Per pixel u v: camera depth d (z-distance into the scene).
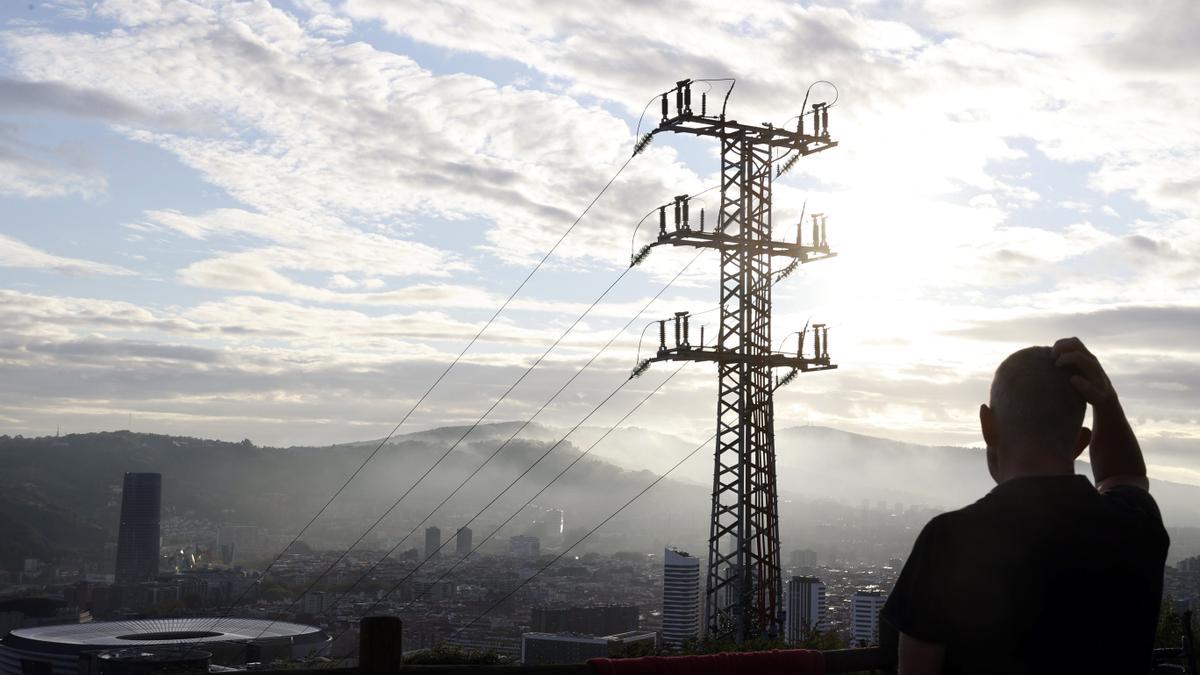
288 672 4.52
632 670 4.99
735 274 24.89
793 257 25.06
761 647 14.69
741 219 24.86
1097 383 3.25
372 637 4.63
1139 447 3.46
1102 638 2.99
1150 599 3.10
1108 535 3.06
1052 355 3.34
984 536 3.06
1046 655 2.97
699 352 23.66
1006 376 3.32
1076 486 3.15
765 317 24.72
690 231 24.17
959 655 3.05
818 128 24.80
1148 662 3.13
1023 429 3.23
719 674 5.08
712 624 23.22
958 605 3.03
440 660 17.64
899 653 3.19
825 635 15.32
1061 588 2.98
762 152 25.27
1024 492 3.13
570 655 58.22
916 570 3.16
